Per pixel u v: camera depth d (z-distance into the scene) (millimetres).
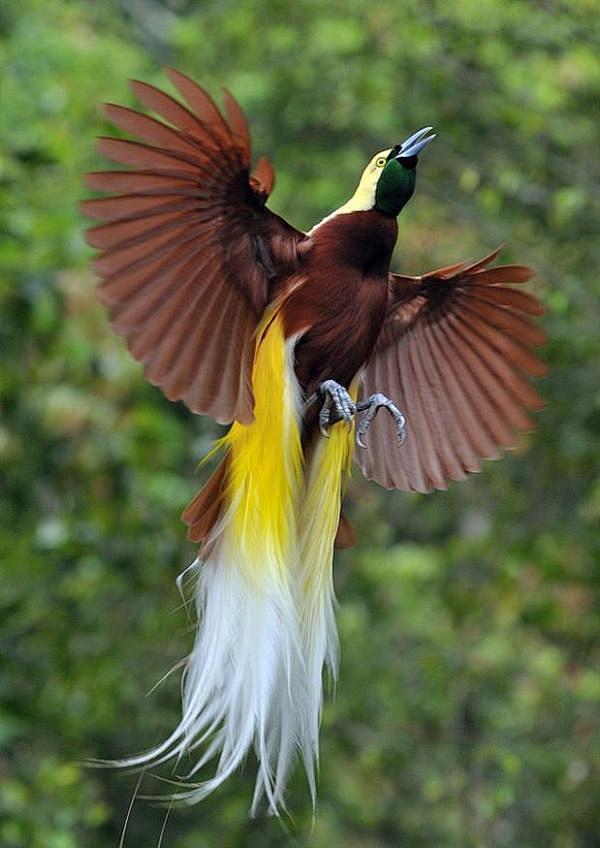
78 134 14109
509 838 14523
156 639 13703
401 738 14695
